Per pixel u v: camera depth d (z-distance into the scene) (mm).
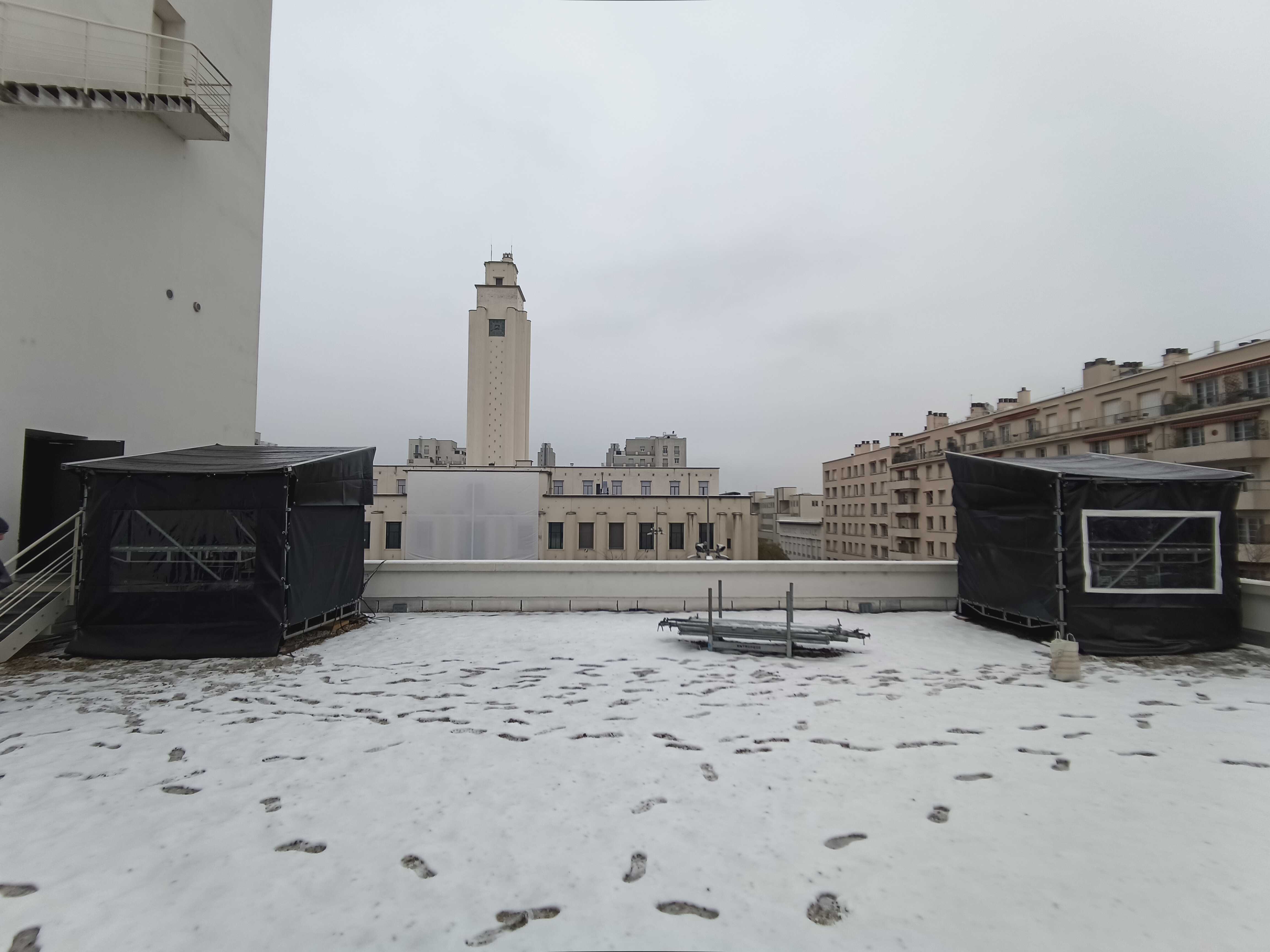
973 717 5410
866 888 2887
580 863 3086
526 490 29109
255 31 15328
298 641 8383
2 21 8859
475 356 58312
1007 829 3449
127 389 10961
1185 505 8031
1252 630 8203
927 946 2492
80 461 9961
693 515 44156
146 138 11406
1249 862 3121
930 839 3336
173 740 4812
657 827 3453
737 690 6250
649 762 4391
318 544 8617
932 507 59938
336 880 2949
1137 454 39625
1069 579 7902
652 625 9625
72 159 9805
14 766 4309
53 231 9484
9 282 8812
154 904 2766
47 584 8148
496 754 4523
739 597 10719
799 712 5547
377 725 5164
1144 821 3559
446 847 3234
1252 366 33406
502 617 10219
